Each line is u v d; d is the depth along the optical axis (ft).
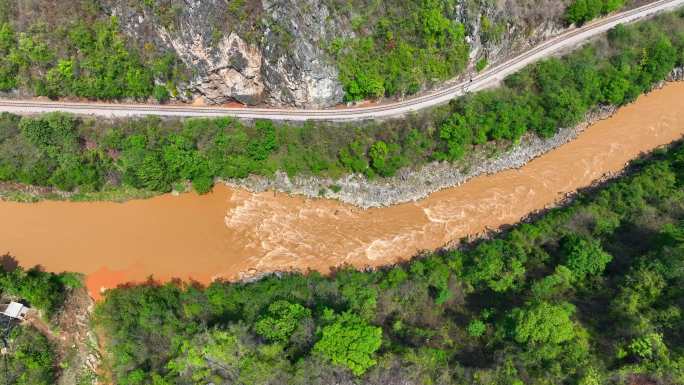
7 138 198.08
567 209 183.73
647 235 167.73
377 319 153.58
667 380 120.78
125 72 200.23
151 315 161.27
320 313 148.46
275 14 183.52
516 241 174.50
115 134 198.80
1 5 196.95
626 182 188.14
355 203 198.39
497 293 160.45
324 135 198.90
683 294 140.77
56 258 188.55
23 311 167.63
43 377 156.76
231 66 197.16
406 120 199.72
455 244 189.37
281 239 193.06
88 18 196.75
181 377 140.46
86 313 176.86
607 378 124.06
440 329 150.61
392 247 189.78
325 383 129.29
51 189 201.05
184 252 190.70
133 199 200.85
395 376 130.21
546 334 130.21
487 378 127.65
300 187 200.64
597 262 157.28
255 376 130.52
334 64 192.44
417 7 194.29
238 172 199.21
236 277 184.75
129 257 189.26
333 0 187.62
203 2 183.73
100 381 162.20
